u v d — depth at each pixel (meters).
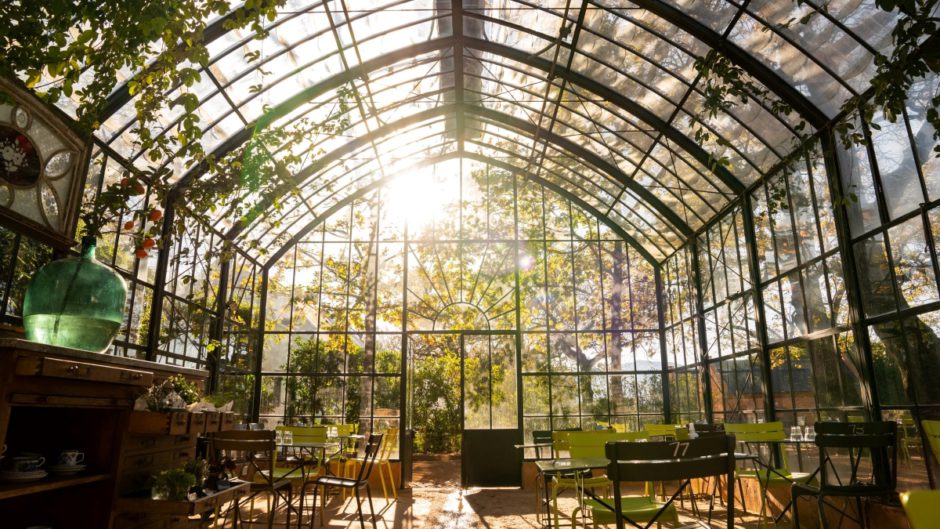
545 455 10.05
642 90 7.62
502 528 6.47
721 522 6.54
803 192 6.50
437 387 16.94
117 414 3.67
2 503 3.54
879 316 5.21
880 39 4.90
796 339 6.64
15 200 4.73
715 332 8.98
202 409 4.25
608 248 11.25
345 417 10.14
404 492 9.36
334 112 8.87
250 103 7.61
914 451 4.80
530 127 9.77
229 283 9.61
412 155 11.06
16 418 3.66
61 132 5.21
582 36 7.17
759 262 7.61
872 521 5.14
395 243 11.07
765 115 6.53
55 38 3.05
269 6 3.73
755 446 7.50
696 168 8.38
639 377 10.70
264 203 7.07
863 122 5.37
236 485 4.23
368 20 7.15
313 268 10.89
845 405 5.73
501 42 7.86
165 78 3.69
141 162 6.71
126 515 3.69
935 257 4.56
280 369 10.41
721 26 5.89
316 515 7.14
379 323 10.66
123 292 4.04
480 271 11.02
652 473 2.54
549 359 10.67
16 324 4.83
